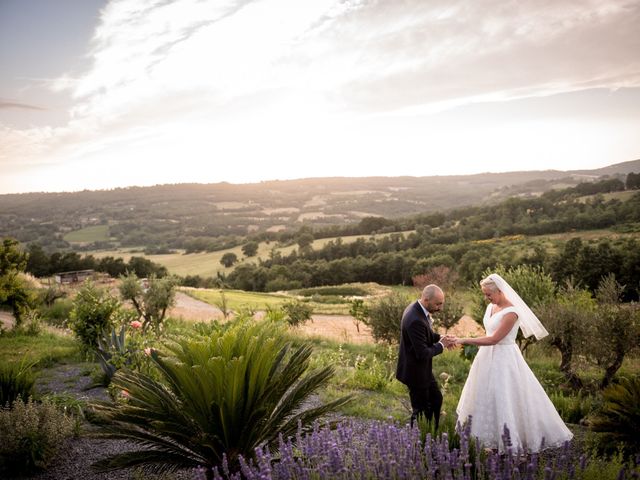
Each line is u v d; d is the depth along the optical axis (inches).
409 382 181.0
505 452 126.7
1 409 192.5
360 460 115.3
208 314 1035.9
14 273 553.3
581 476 116.6
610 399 174.6
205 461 146.5
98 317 385.4
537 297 427.2
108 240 5757.9
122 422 147.5
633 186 3907.5
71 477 166.6
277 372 162.7
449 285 1162.6
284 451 114.3
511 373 167.8
